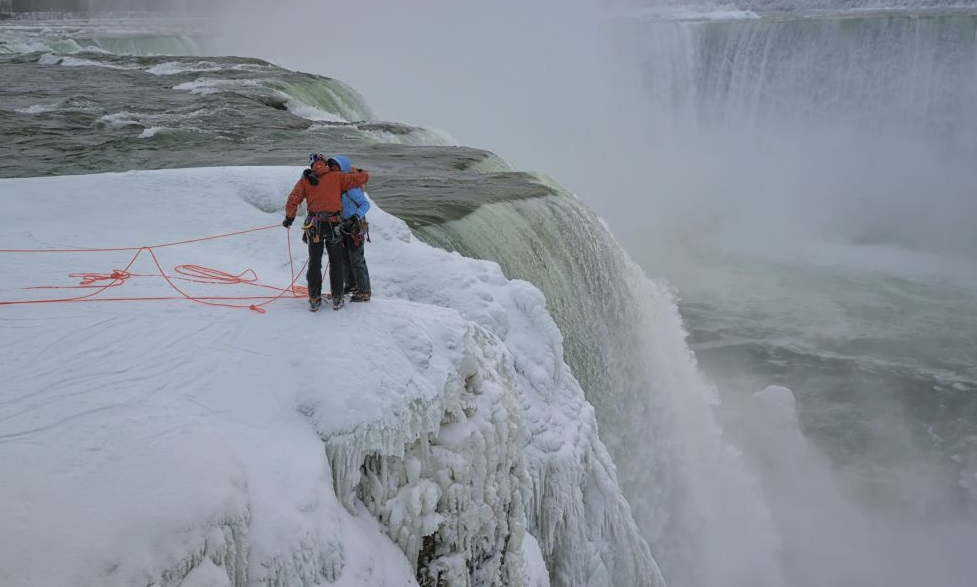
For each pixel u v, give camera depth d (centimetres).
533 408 987
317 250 754
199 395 628
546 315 1066
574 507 995
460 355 762
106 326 719
